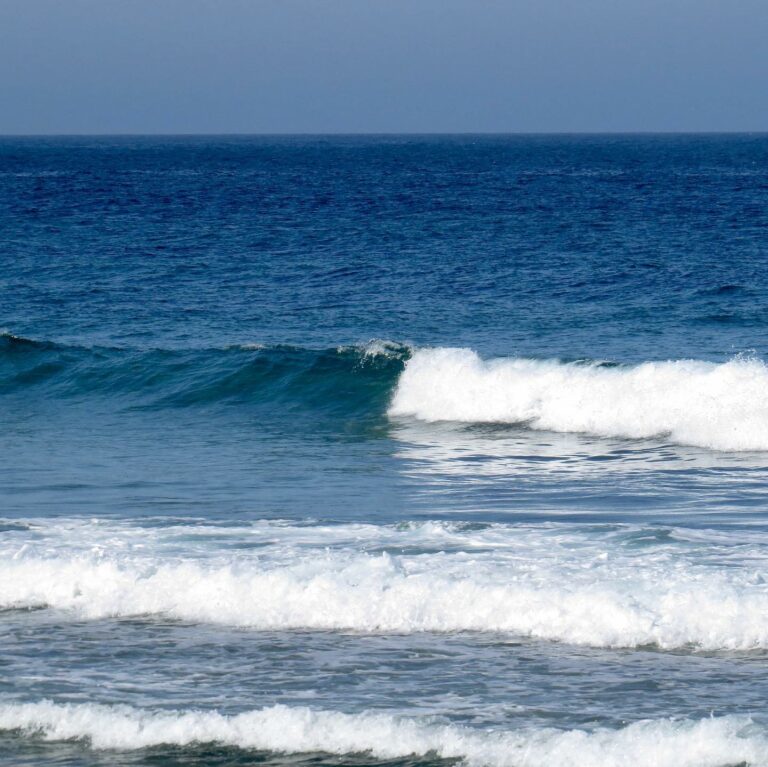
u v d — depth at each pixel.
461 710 19.66
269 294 92.06
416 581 24.47
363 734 18.88
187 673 21.39
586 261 110.50
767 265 106.50
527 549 27.59
